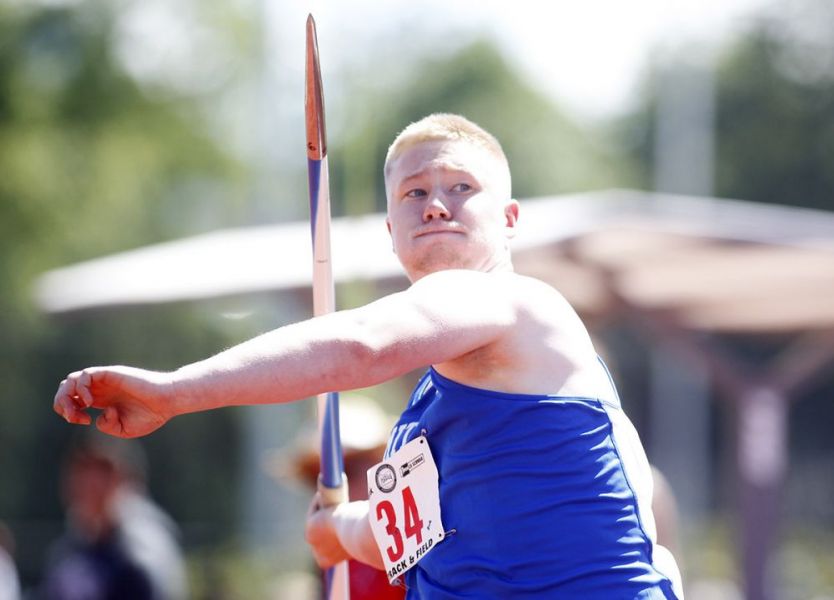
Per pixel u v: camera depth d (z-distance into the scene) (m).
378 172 59.66
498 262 8.77
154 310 29.05
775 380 31.92
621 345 99.25
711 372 31.77
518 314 8.05
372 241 25.50
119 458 24.20
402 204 8.77
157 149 82.06
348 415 15.45
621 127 133.75
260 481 65.50
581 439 8.02
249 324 84.44
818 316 31.61
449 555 8.20
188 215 87.94
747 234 27.27
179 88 83.62
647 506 8.28
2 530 38.22
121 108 77.94
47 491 86.00
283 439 65.75
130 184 80.75
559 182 125.75
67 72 75.88
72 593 23.62
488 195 8.74
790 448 90.75
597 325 32.34
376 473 8.70
